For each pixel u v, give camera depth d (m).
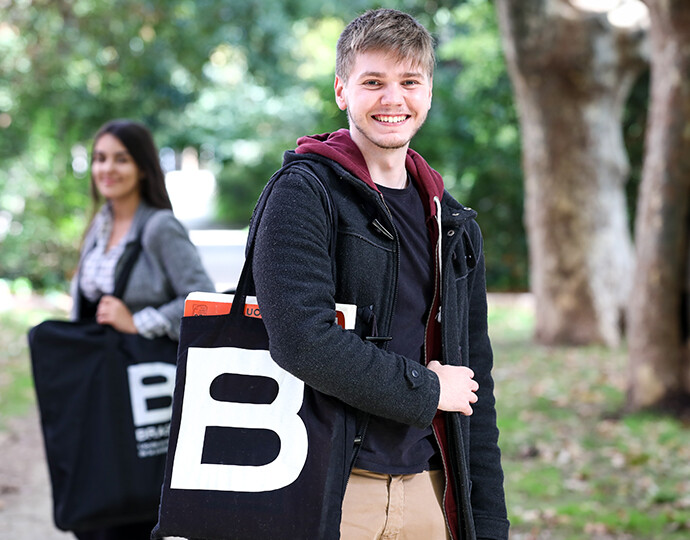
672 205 6.85
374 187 1.98
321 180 1.93
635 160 16.78
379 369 1.85
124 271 3.28
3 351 10.14
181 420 1.92
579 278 11.17
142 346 3.16
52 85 15.43
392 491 2.01
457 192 18.50
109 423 3.08
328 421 1.89
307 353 1.80
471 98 17.55
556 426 6.84
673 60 6.70
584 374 9.10
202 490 1.88
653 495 5.05
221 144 26.06
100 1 13.43
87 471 3.06
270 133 26.86
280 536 1.85
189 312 1.97
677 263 6.91
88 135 16.70
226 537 1.87
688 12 6.51
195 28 14.61
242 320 1.95
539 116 11.05
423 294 2.08
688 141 6.73
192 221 36.41
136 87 16.33
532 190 11.38
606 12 10.56
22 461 5.96
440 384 1.95
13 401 7.75
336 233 1.94
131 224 3.38
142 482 3.08
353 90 2.03
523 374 9.18
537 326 11.50
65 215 16.36
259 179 32.19
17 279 16.11
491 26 16.66
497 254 18.69
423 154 18.12
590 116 11.00
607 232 11.25
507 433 6.61
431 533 2.05
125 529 3.28
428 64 2.04
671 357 6.98
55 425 3.08
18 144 16.00
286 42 17.86
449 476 2.08
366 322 1.96
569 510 4.78
